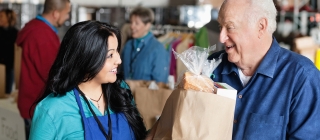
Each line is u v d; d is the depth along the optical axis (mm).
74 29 1686
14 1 6664
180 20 5656
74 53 1674
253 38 1786
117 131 1775
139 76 3721
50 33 3145
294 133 1765
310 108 1744
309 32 5711
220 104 1576
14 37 5484
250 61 1840
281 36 5598
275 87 1791
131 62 3793
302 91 1742
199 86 1633
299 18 5750
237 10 1766
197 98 1585
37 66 3064
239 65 1871
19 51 3961
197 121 1579
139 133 1871
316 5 6012
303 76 1749
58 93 1710
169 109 1690
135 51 3766
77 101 1721
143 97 2926
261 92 1813
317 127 1737
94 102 1784
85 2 6711
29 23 3191
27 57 3098
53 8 3158
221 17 1807
